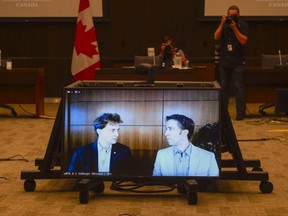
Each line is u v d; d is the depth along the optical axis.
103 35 11.30
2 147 6.45
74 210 4.13
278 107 7.92
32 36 11.26
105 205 4.25
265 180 4.57
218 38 8.31
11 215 4.02
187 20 11.23
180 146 4.33
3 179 5.00
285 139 6.97
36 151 6.21
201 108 4.31
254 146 6.54
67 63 11.31
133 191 4.63
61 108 4.37
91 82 4.67
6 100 8.89
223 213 4.08
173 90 4.30
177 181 4.39
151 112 4.32
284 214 4.07
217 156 4.33
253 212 4.11
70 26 11.23
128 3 11.22
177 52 9.60
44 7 11.06
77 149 4.35
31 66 11.34
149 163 4.34
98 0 11.05
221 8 10.99
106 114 4.33
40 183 4.88
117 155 4.35
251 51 11.20
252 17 10.97
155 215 4.02
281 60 9.34
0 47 11.29
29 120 8.61
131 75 8.41
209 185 4.81
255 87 8.95
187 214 4.05
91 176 4.35
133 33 11.29
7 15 11.09
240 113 8.54
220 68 8.47
